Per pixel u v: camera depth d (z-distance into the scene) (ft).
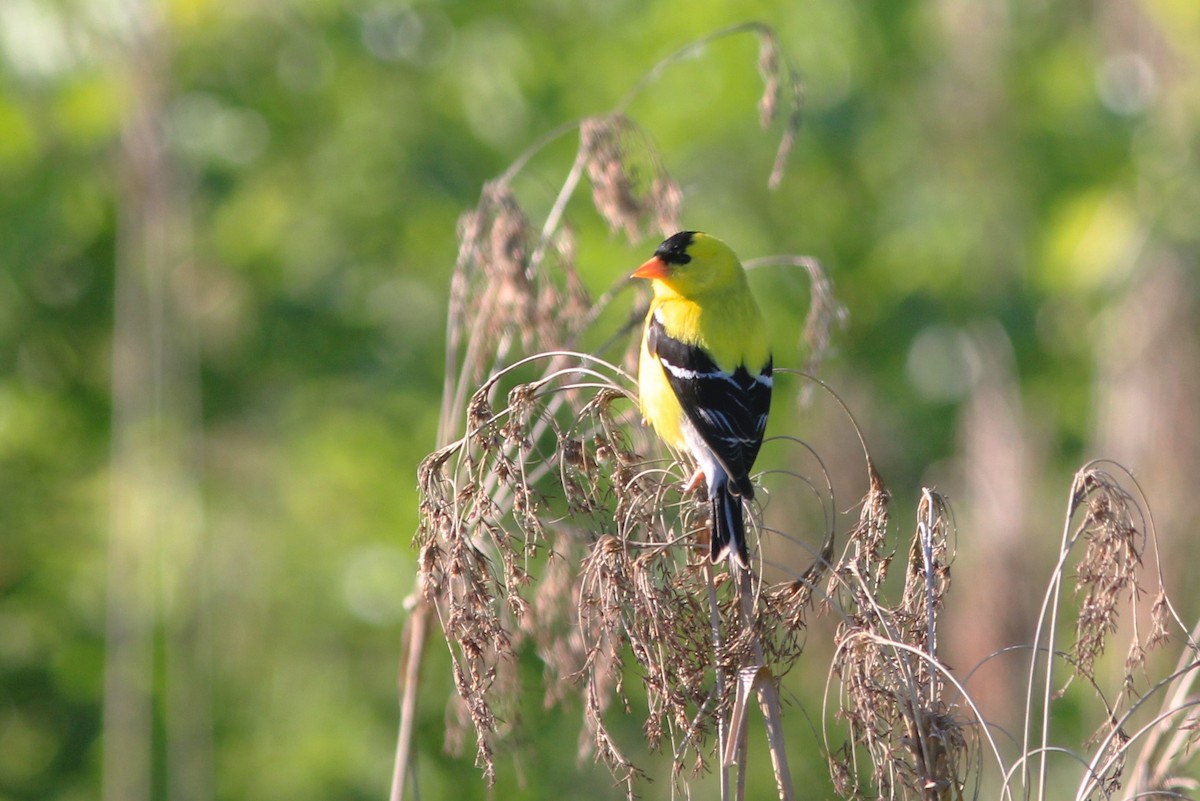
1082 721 40.29
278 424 47.67
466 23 48.83
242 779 41.09
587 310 21.89
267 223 48.62
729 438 22.86
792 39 48.96
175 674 33.81
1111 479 15.87
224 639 43.75
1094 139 51.83
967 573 44.83
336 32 47.70
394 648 43.19
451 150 48.21
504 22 49.14
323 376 47.32
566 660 18.31
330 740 41.42
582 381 21.13
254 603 44.75
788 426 47.16
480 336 21.63
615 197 22.08
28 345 44.75
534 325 21.47
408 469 45.14
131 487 33.83
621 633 15.61
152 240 31.81
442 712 40.86
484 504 16.21
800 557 43.27
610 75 48.73
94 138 39.47
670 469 17.88
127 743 31.55
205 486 44.39
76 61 37.11
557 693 18.44
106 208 43.27
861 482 46.47
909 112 52.54
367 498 45.14
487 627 15.94
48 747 43.01
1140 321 44.37
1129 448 43.42
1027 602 43.09
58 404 45.60
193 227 43.24
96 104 37.86
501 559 17.06
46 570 44.91
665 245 25.13
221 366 46.85
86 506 45.68
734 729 15.53
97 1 30.89
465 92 49.06
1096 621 15.79
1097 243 46.26
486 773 15.93
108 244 44.45
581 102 48.47
